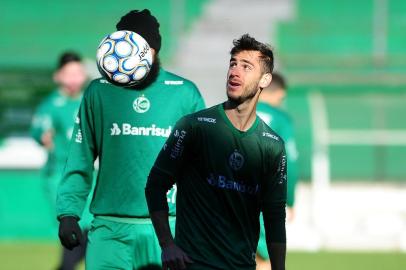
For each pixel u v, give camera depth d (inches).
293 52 3203.7
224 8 3462.1
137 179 725.9
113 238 726.5
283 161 615.5
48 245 1847.9
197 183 601.6
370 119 2321.6
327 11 3457.2
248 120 603.5
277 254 619.2
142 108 729.0
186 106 739.4
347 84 2812.5
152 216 599.8
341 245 1900.8
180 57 3038.9
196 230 597.3
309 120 2213.3
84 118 735.7
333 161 2300.7
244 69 593.3
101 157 733.9
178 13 3181.6
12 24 3336.6
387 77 2822.3
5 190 1991.9
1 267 1497.3
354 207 2150.6
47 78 2429.9
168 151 602.5
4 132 2228.1
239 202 603.8
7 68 2598.4
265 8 3464.6
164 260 589.0
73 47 3196.4
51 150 1376.7
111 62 706.2
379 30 3034.0
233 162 600.1
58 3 3405.5
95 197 736.3
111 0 3430.1
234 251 599.5
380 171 2294.5
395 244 1899.6
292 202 1103.6
